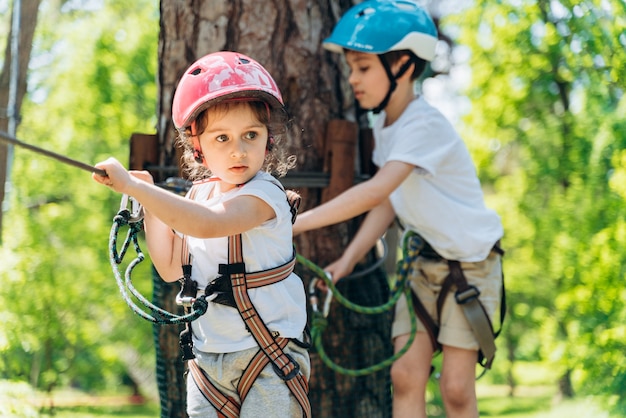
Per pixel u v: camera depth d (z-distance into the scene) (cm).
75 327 1157
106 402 2316
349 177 445
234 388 277
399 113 440
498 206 1569
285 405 270
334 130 444
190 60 453
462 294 418
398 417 426
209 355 277
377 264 455
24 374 908
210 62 272
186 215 252
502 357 2805
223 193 280
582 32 749
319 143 454
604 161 1088
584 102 1038
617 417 807
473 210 428
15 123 461
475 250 422
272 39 452
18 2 463
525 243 1552
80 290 1169
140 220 285
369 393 454
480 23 1297
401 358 429
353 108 479
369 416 453
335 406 443
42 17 1245
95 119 1321
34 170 1212
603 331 865
